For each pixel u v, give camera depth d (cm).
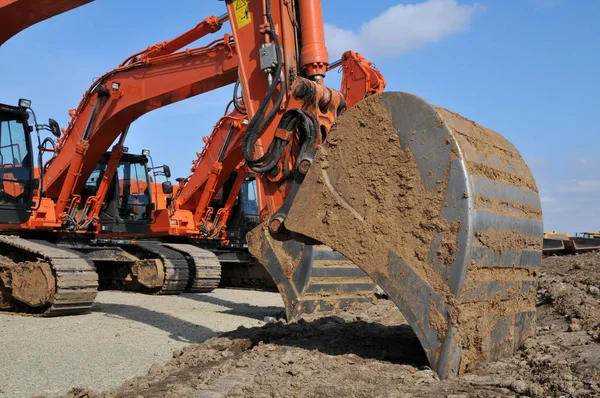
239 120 1533
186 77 1059
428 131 454
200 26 1052
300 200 512
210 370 490
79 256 1057
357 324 667
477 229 435
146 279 1380
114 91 1152
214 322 935
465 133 468
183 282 1393
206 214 1658
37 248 1054
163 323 920
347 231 484
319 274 799
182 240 1689
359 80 1188
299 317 755
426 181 452
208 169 1614
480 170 455
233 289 1661
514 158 539
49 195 1299
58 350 711
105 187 1415
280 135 579
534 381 411
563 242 1836
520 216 507
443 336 432
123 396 443
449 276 432
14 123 1094
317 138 562
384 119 477
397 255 457
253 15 671
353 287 868
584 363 437
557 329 579
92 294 1012
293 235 526
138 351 706
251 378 447
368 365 469
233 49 1000
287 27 640
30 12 870
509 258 486
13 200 1095
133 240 1619
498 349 481
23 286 1024
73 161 1232
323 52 625
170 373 523
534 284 548
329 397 393
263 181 604
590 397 364
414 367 459
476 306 449
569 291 712
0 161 1071
